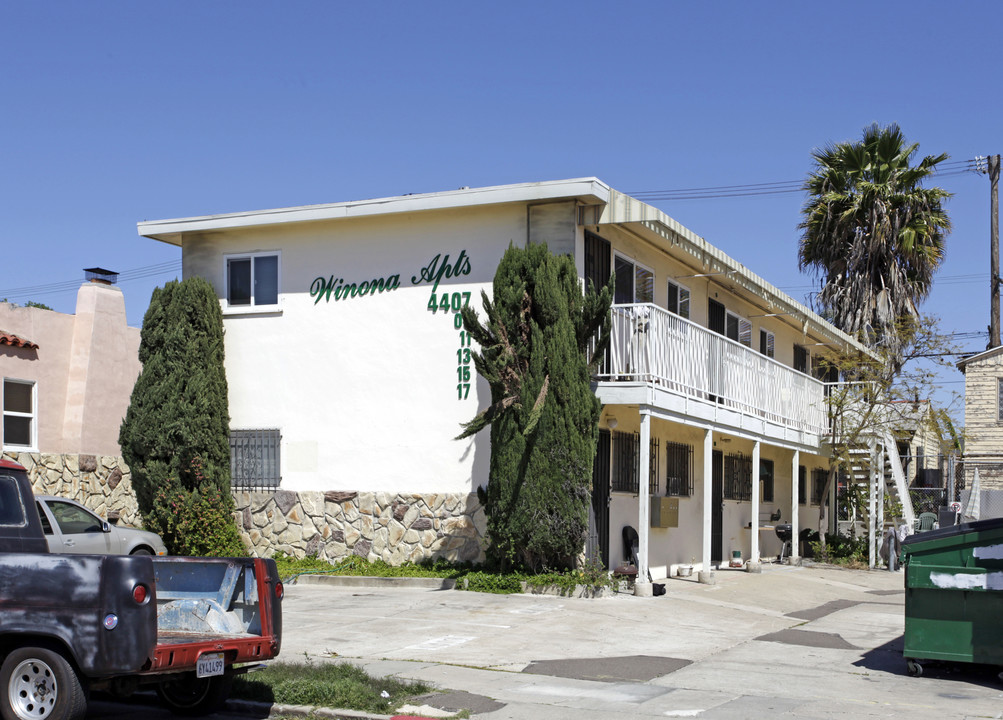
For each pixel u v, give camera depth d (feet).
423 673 33.86
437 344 59.16
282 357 62.90
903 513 82.28
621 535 59.52
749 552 80.43
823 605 55.36
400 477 59.36
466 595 51.62
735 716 28.55
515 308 52.11
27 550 28.89
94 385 69.46
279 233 63.72
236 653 27.71
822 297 110.32
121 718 29.63
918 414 86.74
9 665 25.31
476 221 58.75
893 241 107.04
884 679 34.86
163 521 59.41
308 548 61.05
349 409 61.00
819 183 112.27
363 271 61.46
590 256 57.82
